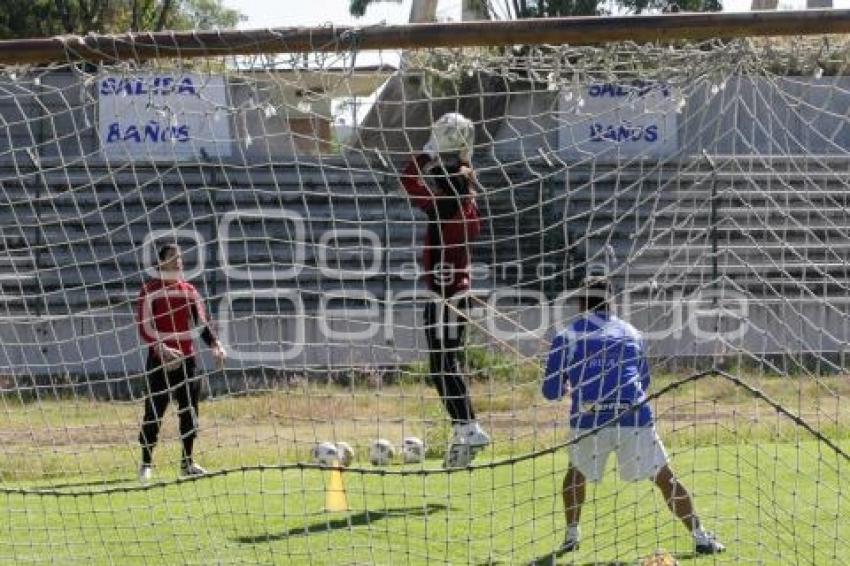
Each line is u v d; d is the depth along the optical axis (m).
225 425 33.06
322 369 29.19
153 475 30.52
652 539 23.34
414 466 31.39
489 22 19.08
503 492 27.83
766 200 26.39
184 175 26.67
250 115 22.58
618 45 20.34
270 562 22.19
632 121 21.27
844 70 20.16
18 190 28.06
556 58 20.53
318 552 22.86
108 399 31.44
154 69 20.67
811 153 24.61
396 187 27.56
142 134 21.78
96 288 36.88
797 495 26.95
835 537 22.73
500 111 25.75
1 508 27.06
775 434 30.83
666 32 18.75
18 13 101.12
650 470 22.39
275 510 26.59
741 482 27.81
